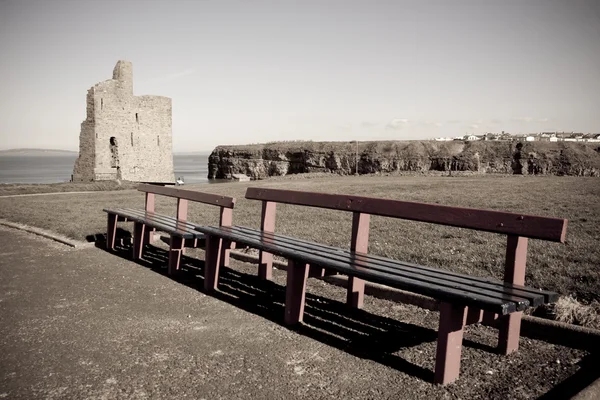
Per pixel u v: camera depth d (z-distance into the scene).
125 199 17.56
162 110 47.41
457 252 6.93
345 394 3.26
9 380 3.50
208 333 4.44
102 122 42.31
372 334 4.39
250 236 5.52
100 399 3.21
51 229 10.45
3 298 5.60
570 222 9.61
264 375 3.56
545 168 77.00
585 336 3.89
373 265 4.15
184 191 7.37
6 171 157.88
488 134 117.81
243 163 103.69
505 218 3.78
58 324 4.70
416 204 4.47
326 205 5.33
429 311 4.98
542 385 3.30
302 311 4.75
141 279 6.42
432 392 3.27
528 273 5.61
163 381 3.47
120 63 43.75
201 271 6.88
